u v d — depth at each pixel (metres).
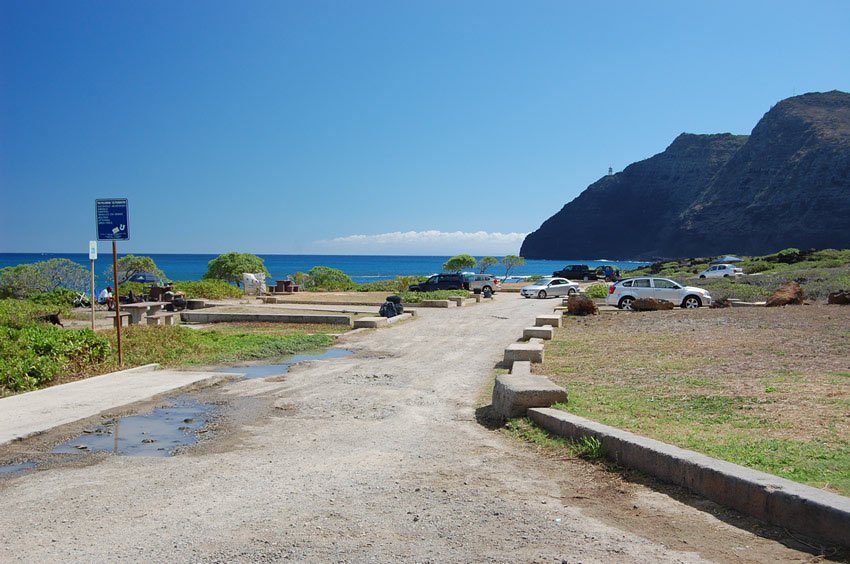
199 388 11.77
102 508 5.52
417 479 6.30
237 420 9.23
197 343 16.86
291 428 8.73
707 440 6.86
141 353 15.12
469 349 17.23
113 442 7.99
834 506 4.45
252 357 15.57
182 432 8.53
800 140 177.25
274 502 5.63
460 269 73.38
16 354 12.28
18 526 5.11
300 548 4.57
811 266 55.66
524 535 4.77
